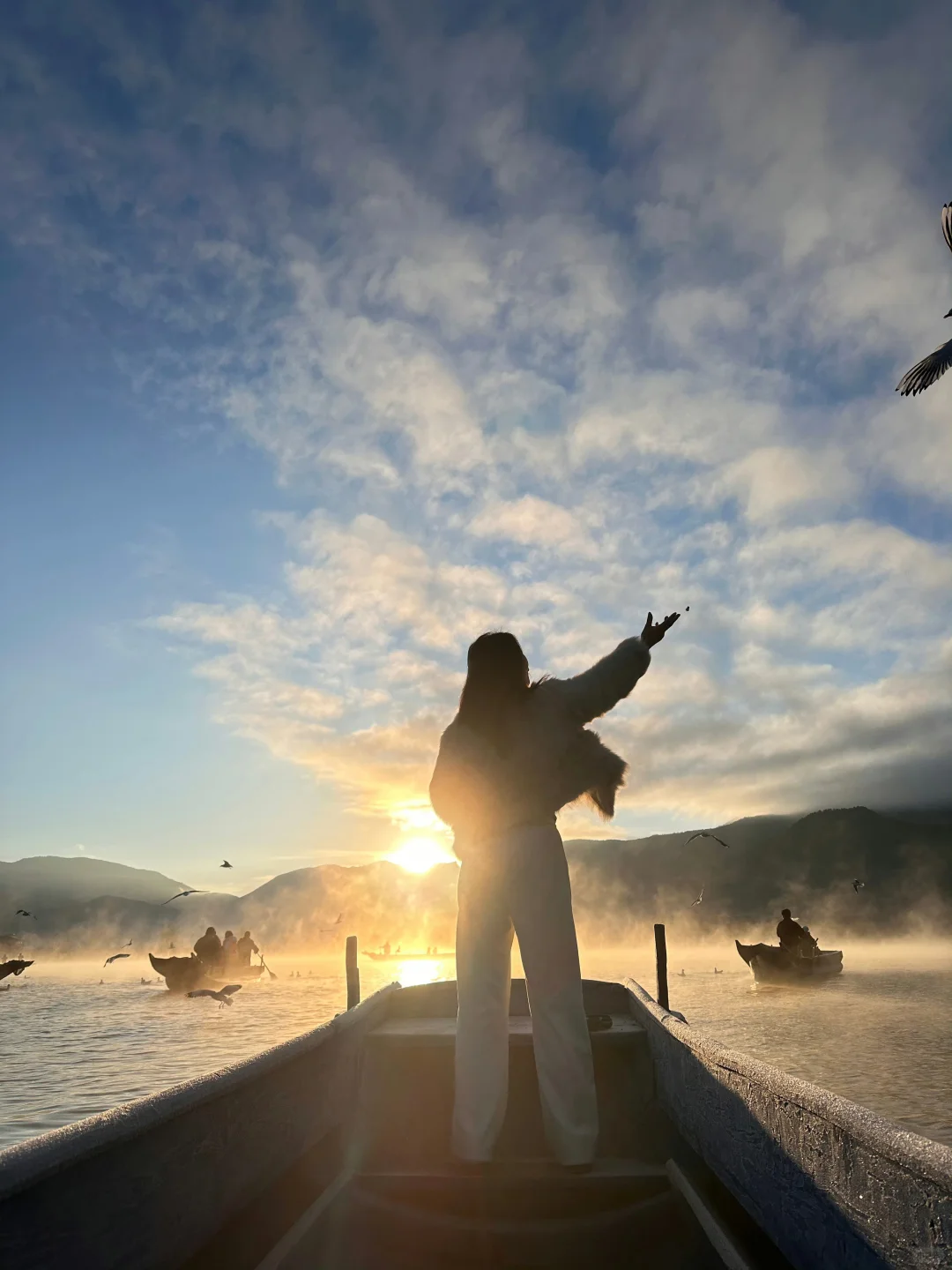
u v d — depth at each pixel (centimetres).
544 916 301
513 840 307
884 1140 141
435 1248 250
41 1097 1191
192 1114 204
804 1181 180
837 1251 163
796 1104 184
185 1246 199
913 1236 131
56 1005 2802
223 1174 221
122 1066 1452
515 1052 364
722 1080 247
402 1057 366
